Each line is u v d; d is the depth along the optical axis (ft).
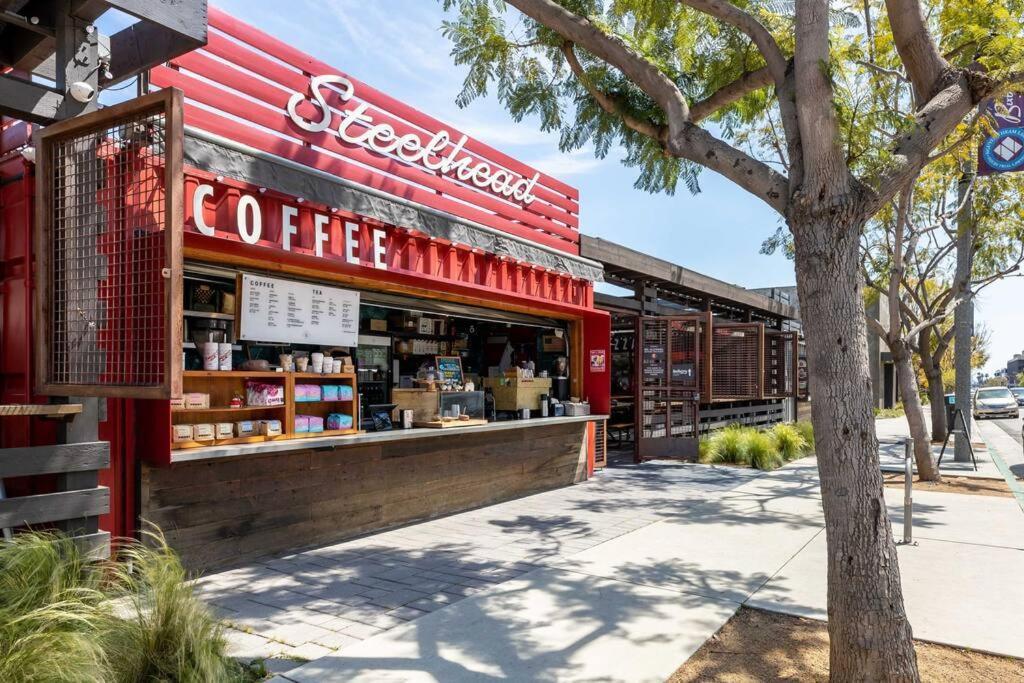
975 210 42.34
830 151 11.39
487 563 19.70
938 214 42.06
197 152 16.34
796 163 12.23
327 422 21.98
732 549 21.18
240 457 19.40
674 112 14.40
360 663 12.54
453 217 25.63
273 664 12.53
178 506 17.84
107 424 16.56
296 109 21.74
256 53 20.74
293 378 20.62
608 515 26.81
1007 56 16.20
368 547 21.58
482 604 15.89
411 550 21.21
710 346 45.34
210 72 19.38
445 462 26.91
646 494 31.83
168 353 10.07
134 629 10.55
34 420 14.26
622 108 17.71
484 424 27.45
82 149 12.05
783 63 13.19
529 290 31.32
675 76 20.15
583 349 37.11
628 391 49.06
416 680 11.84
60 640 9.34
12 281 14.98
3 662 8.79
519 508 28.40
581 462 36.01
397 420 25.54
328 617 15.17
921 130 12.55
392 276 23.77
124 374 11.37
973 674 12.09
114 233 11.61
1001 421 99.14
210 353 18.72
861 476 11.12
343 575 18.45
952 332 56.65
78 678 9.02
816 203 11.50
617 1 19.67
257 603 16.12
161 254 11.21
